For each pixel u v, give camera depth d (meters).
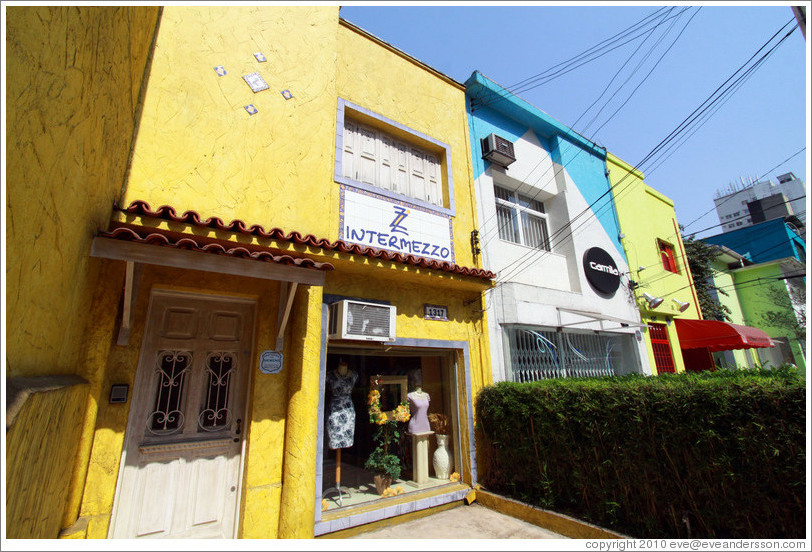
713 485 3.66
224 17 5.42
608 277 9.40
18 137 1.74
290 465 4.13
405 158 7.09
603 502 4.41
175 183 4.40
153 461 3.83
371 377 5.54
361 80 6.74
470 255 7.03
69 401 2.70
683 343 10.80
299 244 4.54
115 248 3.08
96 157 2.96
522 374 6.98
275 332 4.51
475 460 5.91
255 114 5.23
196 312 4.41
